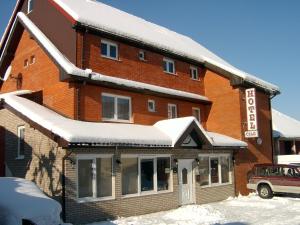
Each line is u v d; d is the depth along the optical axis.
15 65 21.59
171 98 21.94
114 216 15.16
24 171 16.00
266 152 25.02
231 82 23.22
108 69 18.84
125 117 19.23
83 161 14.62
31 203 8.38
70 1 21.62
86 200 14.34
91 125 16.02
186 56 23.20
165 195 17.42
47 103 18.44
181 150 18.55
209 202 19.81
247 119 23.03
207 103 24.34
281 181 21.08
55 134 13.91
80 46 17.78
